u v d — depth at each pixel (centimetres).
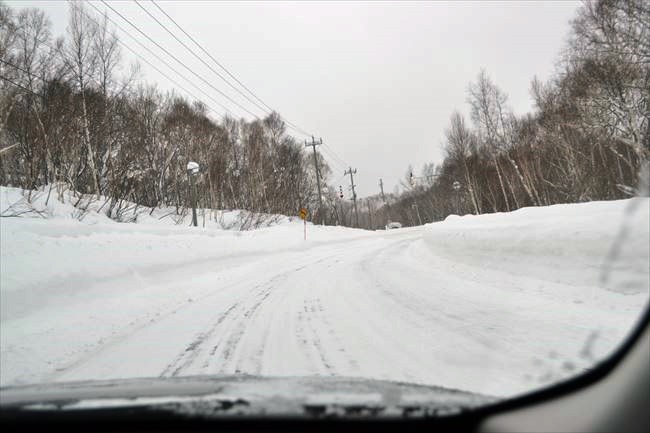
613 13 1850
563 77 2339
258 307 709
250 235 1909
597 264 538
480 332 452
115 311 709
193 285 995
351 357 414
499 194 3709
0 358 475
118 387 267
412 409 186
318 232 2870
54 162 1623
